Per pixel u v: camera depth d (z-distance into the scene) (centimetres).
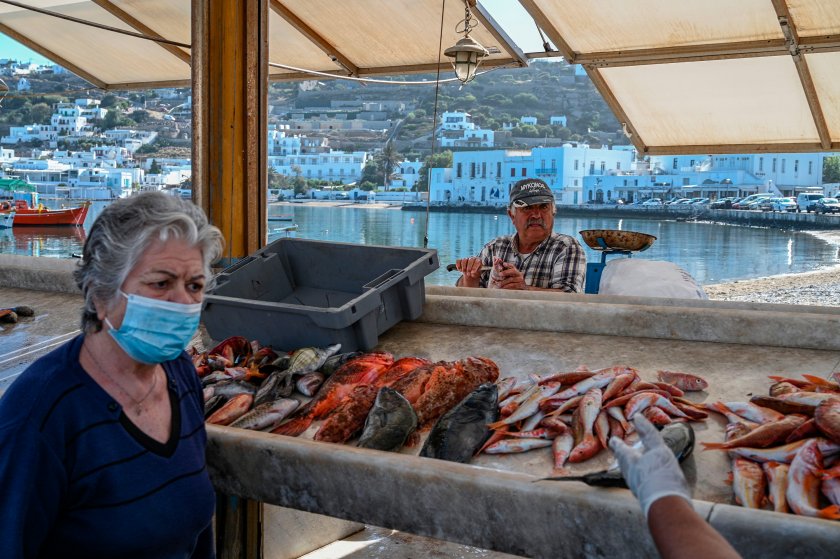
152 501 165
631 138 979
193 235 160
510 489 195
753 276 2770
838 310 349
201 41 462
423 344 356
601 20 744
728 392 278
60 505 156
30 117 14750
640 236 593
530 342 351
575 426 244
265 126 477
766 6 661
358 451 221
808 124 863
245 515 334
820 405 223
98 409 159
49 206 7731
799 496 188
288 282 409
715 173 9256
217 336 371
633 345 340
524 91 18212
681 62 776
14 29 1016
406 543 417
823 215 6200
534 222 510
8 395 156
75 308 462
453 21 819
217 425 249
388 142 14538
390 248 389
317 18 875
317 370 312
